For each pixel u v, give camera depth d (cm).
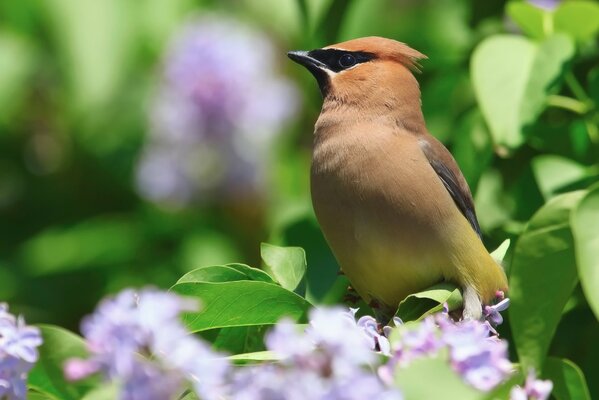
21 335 659
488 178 1123
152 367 588
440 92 1188
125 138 1441
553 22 1085
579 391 883
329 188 1021
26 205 1469
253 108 1406
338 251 1030
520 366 746
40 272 1420
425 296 945
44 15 1370
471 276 996
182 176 1416
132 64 1370
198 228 1427
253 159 1416
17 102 1427
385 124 1036
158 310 596
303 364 581
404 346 644
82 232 1440
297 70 1453
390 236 998
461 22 1266
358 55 1077
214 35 1398
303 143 1456
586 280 859
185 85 1395
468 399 594
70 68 1323
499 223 1100
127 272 1419
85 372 589
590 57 1145
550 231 910
